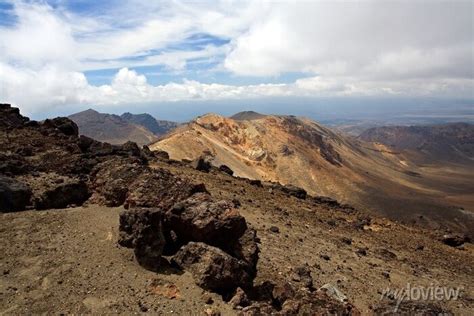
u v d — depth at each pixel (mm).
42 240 15812
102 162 23422
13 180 19234
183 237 16266
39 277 13578
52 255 14836
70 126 32250
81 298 12758
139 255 14656
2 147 24609
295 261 19969
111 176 20234
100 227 17234
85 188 20328
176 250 15984
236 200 28375
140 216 15156
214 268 14141
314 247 23406
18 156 23156
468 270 28328
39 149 25578
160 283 13734
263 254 19562
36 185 20250
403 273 23234
